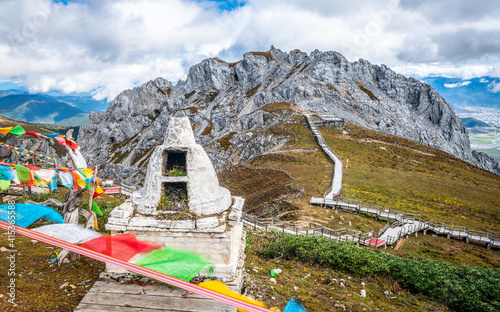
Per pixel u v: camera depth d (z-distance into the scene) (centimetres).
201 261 841
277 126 8388
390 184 4253
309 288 1085
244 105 13725
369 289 1176
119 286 818
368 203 3344
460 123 13088
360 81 13450
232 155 9056
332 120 8288
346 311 938
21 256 977
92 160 15325
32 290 797
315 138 7156
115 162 14338
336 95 11831
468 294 1102
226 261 847
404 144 7225
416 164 5644
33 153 968
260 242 1642
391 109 12556
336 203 3092
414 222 2755
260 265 1255
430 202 3681
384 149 6500
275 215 3055
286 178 4562
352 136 7462
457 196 4041
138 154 14025
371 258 1371
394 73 13938
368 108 11794
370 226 2659
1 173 775
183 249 845
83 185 906
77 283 860
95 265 976
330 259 1360
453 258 2155
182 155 1027
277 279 1114
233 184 4991
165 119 14300
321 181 4172
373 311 966
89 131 17762
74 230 886
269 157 5975
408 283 1231
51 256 996
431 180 4672
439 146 11938
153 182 907
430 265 1353
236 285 832
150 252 841
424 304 1093
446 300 1113
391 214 2866
